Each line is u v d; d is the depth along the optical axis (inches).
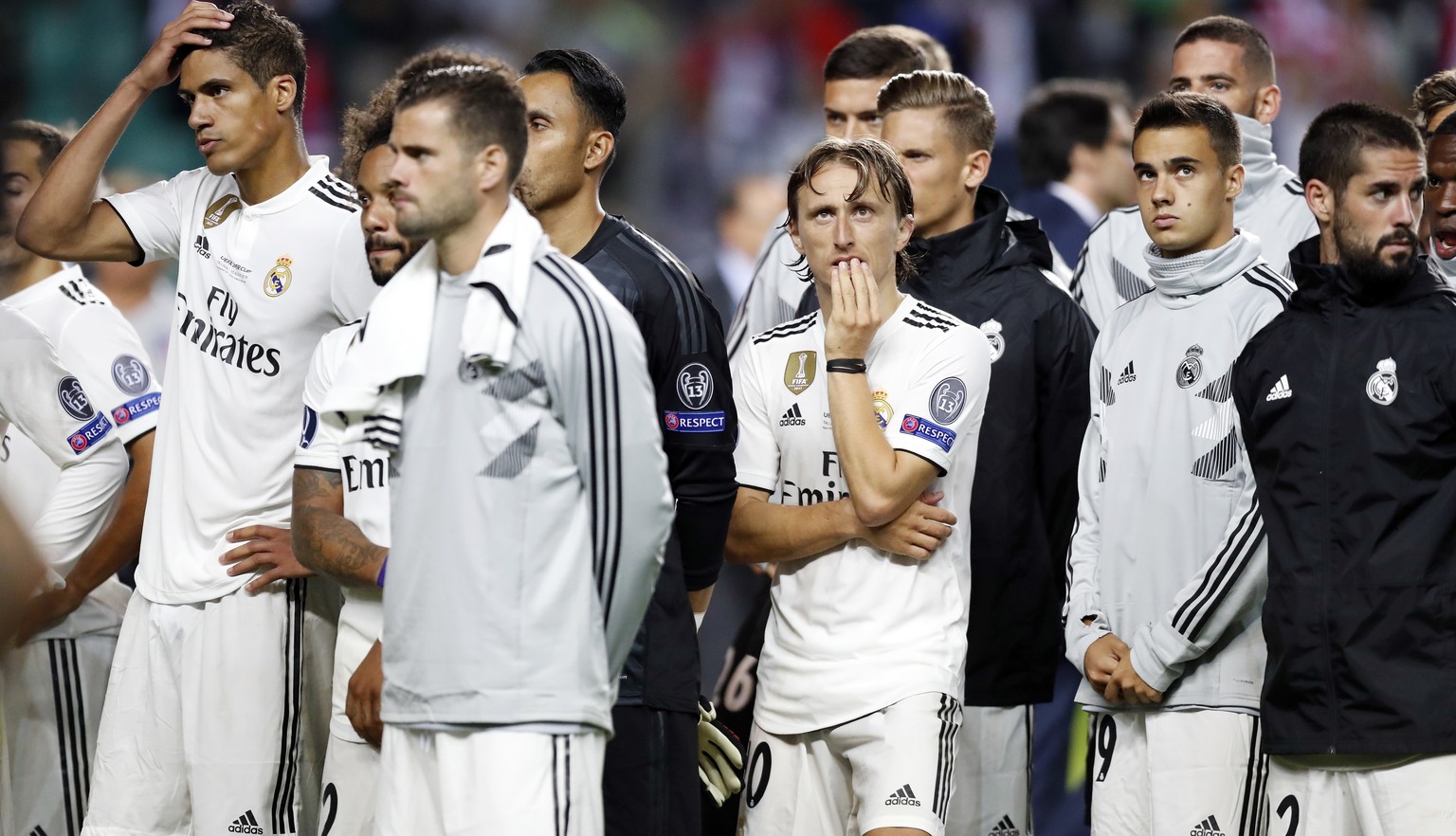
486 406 429.4
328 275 548.1
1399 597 505.0
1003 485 629.9
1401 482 509.0
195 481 555.2
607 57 1699.1
